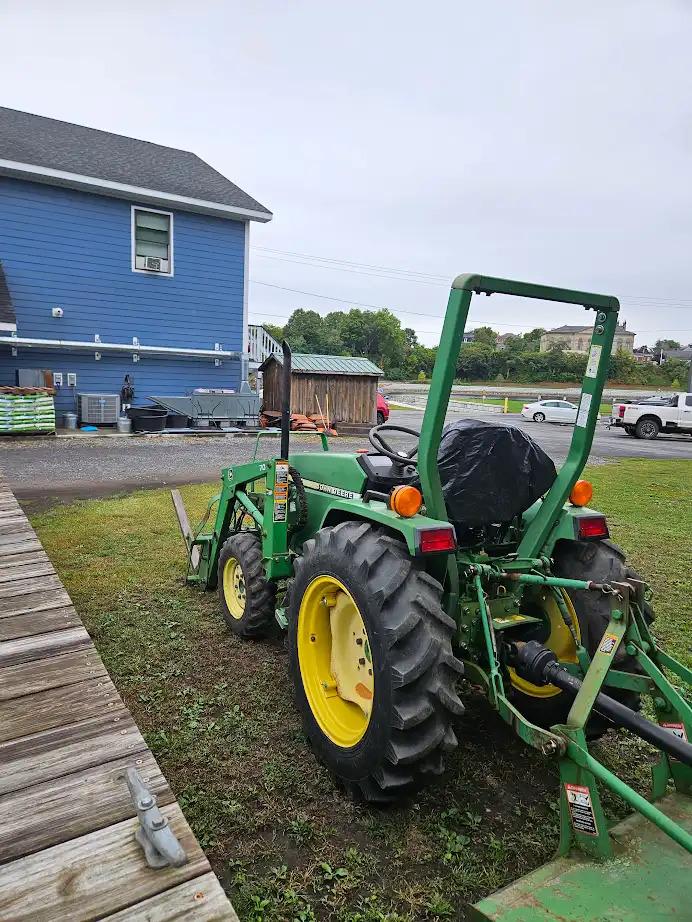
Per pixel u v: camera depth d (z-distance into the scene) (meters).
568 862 1.88
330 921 1.93
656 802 2.16
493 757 2.82
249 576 3.79
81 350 15.07
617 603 2.13
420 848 2.24
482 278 2.26
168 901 1.49
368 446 14.19
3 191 13.83
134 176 15.16
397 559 2.39
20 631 2.96
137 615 4.23
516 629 2.75
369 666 2.52
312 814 2.40
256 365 22.23
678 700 2.13
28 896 1.49
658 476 11.78
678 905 1.71
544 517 2.81
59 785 1.89
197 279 16.27
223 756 2.73
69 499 7.86
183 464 10.78
